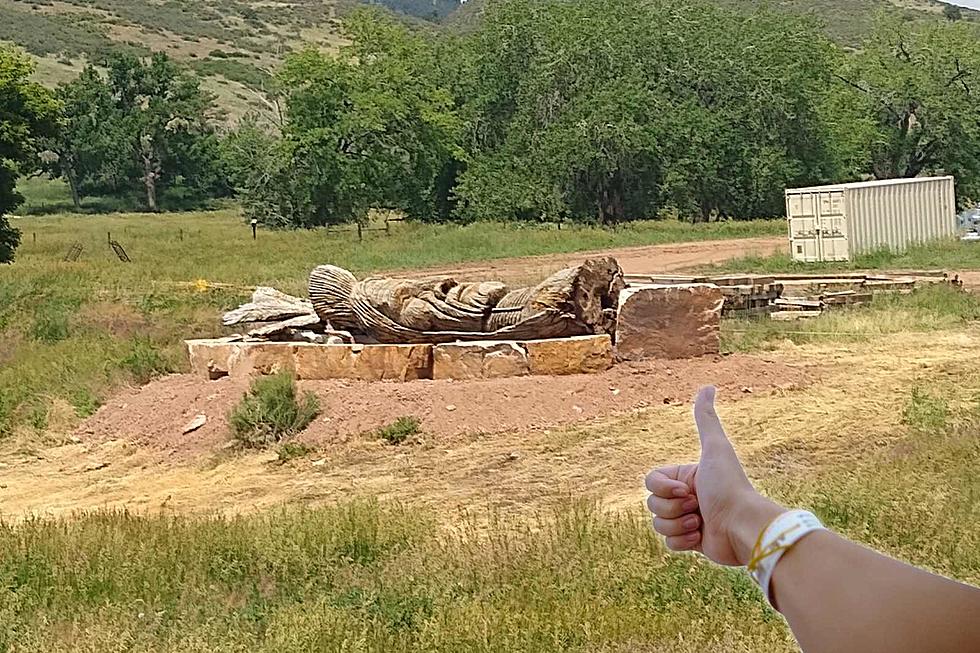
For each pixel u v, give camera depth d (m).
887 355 16.67
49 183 93.50
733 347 17.22
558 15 63.16
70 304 23.61
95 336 19.72
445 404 13.62
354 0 178.38
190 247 43.59
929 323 19.31
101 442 14.28
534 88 60.06
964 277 27.11
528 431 13.09
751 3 131.38
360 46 59.81
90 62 114.56
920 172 62.22
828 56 63.03
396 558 8.41
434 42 67.88
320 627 6.68
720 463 2.00
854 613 1.67
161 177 88.31
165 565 8.44
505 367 14.45
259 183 60.88
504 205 57.34
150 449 13.76
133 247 43.97
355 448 12.91
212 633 6.86
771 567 1.79
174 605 7.65
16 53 47.59
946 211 33.69
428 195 61.19
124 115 86.38
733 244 42.59
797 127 60.31
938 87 59.03
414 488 11.36
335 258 37.56
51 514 10.95
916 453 10.71
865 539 7.80
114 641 6.77
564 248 41.28
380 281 15.36
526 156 59.28
